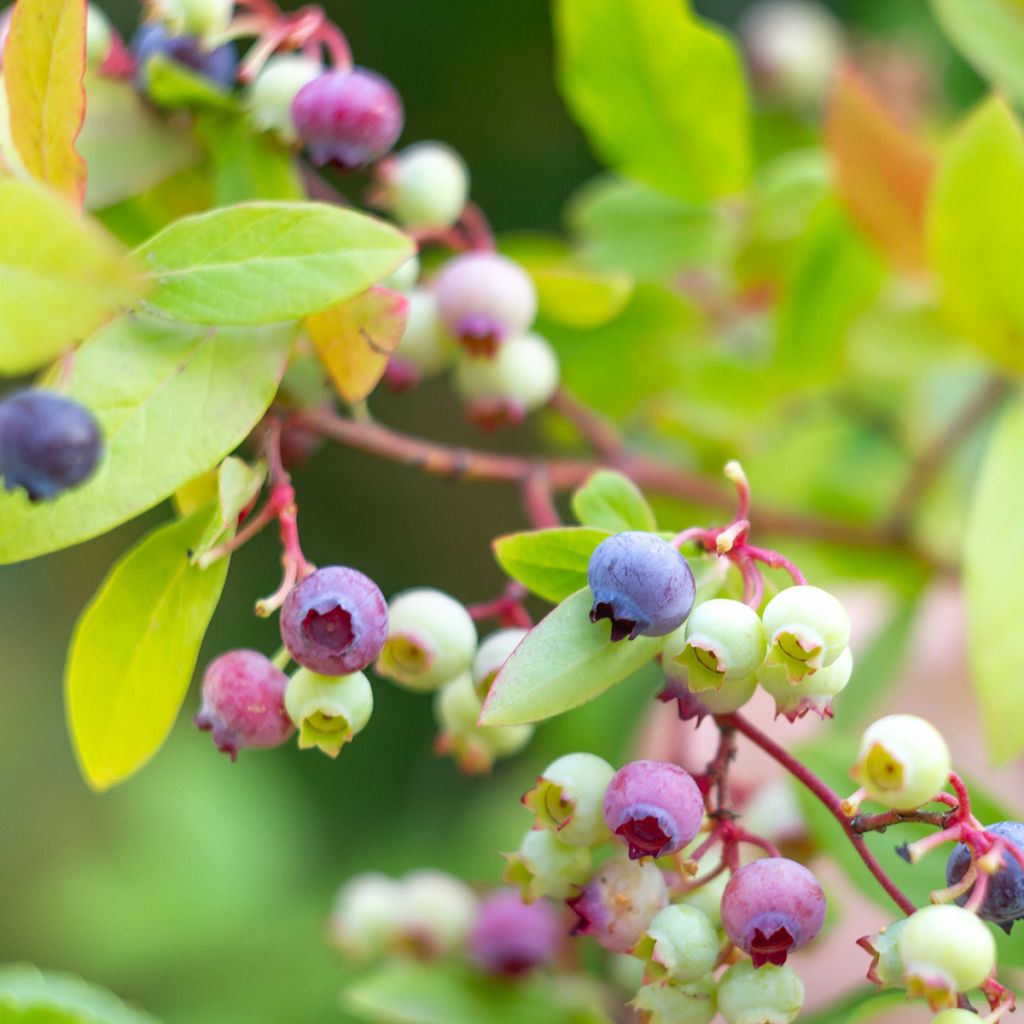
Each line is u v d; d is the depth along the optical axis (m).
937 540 0.95
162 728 0.66
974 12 0.77
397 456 0.72
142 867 1.10
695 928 0.64
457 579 1.61
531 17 1.43
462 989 0.74
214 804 1.13
